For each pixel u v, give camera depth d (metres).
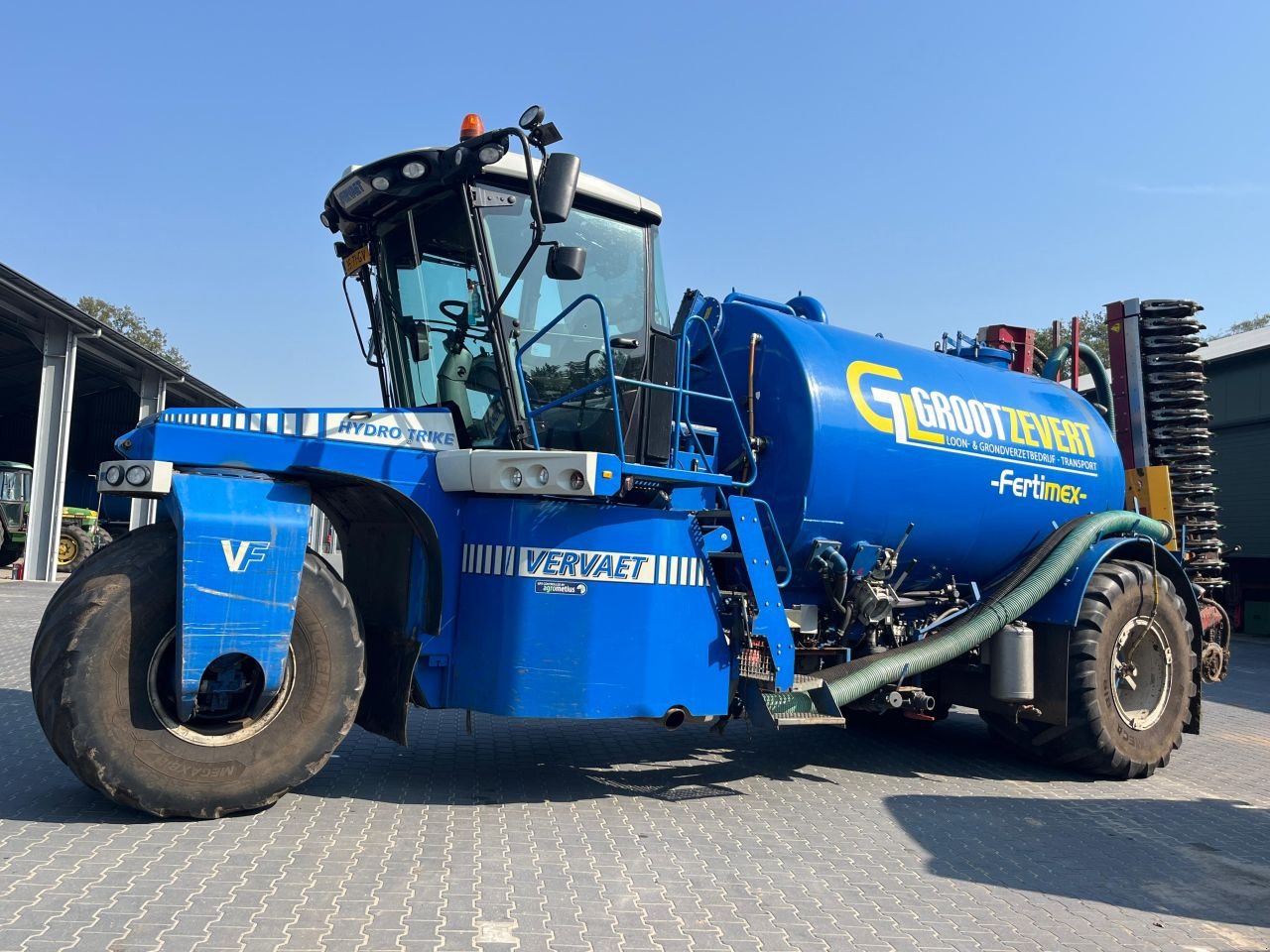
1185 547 8.70
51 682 4.04
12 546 25.38
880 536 6.50
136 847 3.89
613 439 5.50
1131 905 4.05
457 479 4.97
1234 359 21.81
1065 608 6.69
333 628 4.61
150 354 26.61
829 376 6.21
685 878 4.02
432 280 5.52
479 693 4.94
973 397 7.08
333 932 3.21
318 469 4.68
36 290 21.02
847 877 4.19
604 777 5.77
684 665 5.34
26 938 2.99
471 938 3.24
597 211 5.59
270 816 4.45
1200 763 7.43
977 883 4.23
